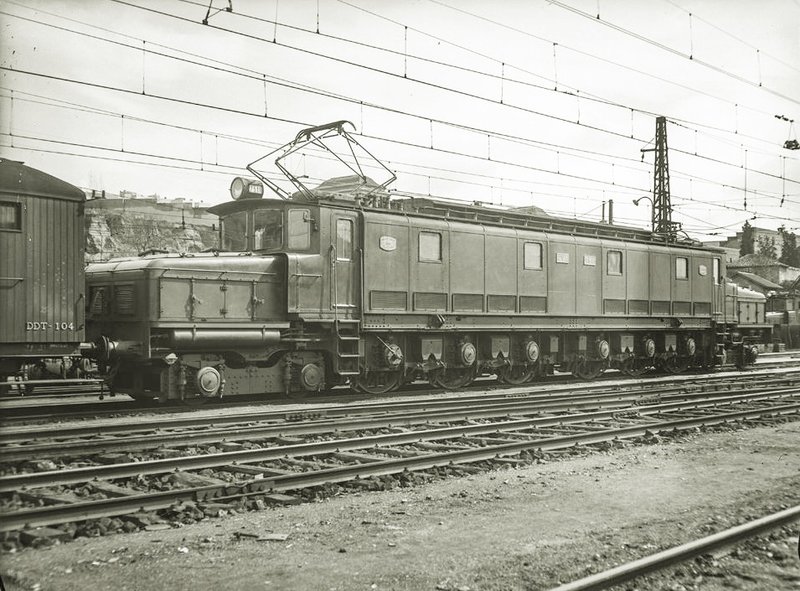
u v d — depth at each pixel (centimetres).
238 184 1734
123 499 667
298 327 1641
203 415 1322
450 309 1905
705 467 952
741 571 548
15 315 1235
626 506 754
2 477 721
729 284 2900
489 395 1725
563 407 1454
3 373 1263
